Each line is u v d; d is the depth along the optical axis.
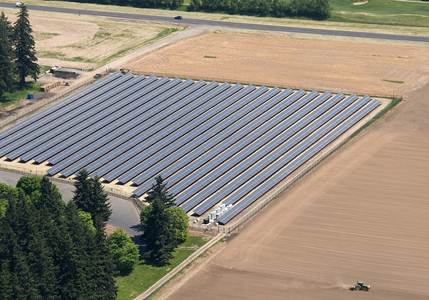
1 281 189.25
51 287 195.88
